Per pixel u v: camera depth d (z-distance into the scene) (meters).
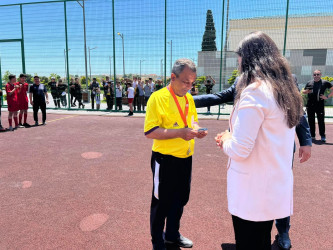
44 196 3.36
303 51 15.85
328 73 15.70
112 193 3.44
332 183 3.82
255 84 1.27
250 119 1.25
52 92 14.22
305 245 2.40
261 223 1.40
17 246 2.36
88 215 2.89
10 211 2.98
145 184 3.73
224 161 4.79
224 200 3.26
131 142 6.26
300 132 2.01
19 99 8.13
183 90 1.96
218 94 2.28
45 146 5.86
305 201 3.26
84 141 6.37
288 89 1.30
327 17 12.43
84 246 2.36
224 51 10.41
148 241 2.44
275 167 1.35
